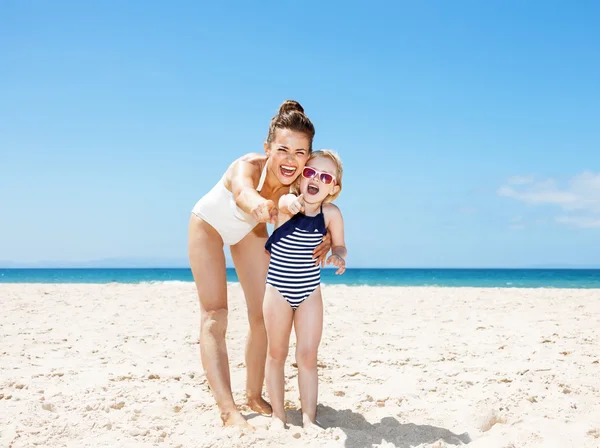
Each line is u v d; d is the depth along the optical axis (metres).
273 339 3.64
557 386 4.80
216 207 3.83
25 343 7.00
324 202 3.81
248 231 3.95
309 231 3.62
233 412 3.57
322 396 4.60
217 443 3.23
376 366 5.74
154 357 6.25
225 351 3.75
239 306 11.30
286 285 3.57
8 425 3.61
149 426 3.63
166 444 3.32
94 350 6.56
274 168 3.70
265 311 3.63
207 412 4.01
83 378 5.10
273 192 3.93
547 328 8.31
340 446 3.21
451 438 3.54
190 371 5.41
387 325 8.82
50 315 10.08
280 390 3.67
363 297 14.47
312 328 3.61
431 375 5.29
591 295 15.30
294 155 3.63
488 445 3.33
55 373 5.23
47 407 4.04
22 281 44.69
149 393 4.53
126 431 3.52
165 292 15.89
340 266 3.65
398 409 4.17
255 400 4.10
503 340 7.31
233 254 4.13
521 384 4.89
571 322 9.02
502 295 15.34
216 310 3.81
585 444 3.42
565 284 35.38
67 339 7.40
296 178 3.78
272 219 3.27
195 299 13.52
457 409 4.11
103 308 11.34
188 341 7.27
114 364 5.81
